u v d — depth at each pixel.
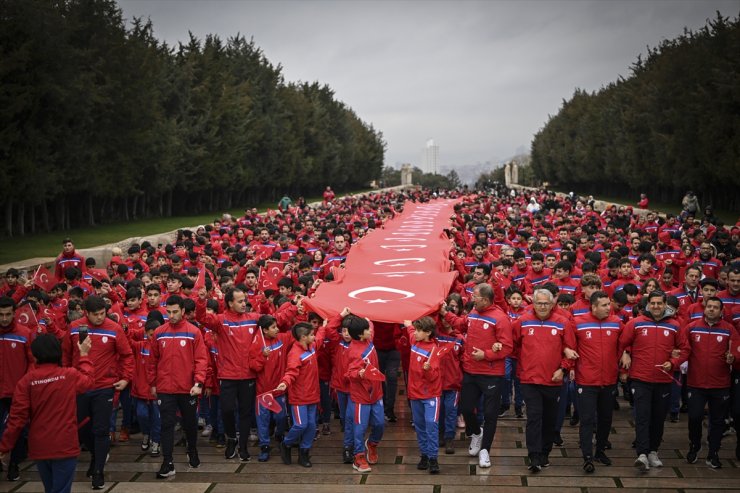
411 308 12.06
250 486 9.34
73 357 9.80
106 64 38.06
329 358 11.55
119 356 9.81
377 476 9.62
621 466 9.90
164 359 9.85
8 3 29.59
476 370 10.05
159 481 9.59
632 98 65.19
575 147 85.62
